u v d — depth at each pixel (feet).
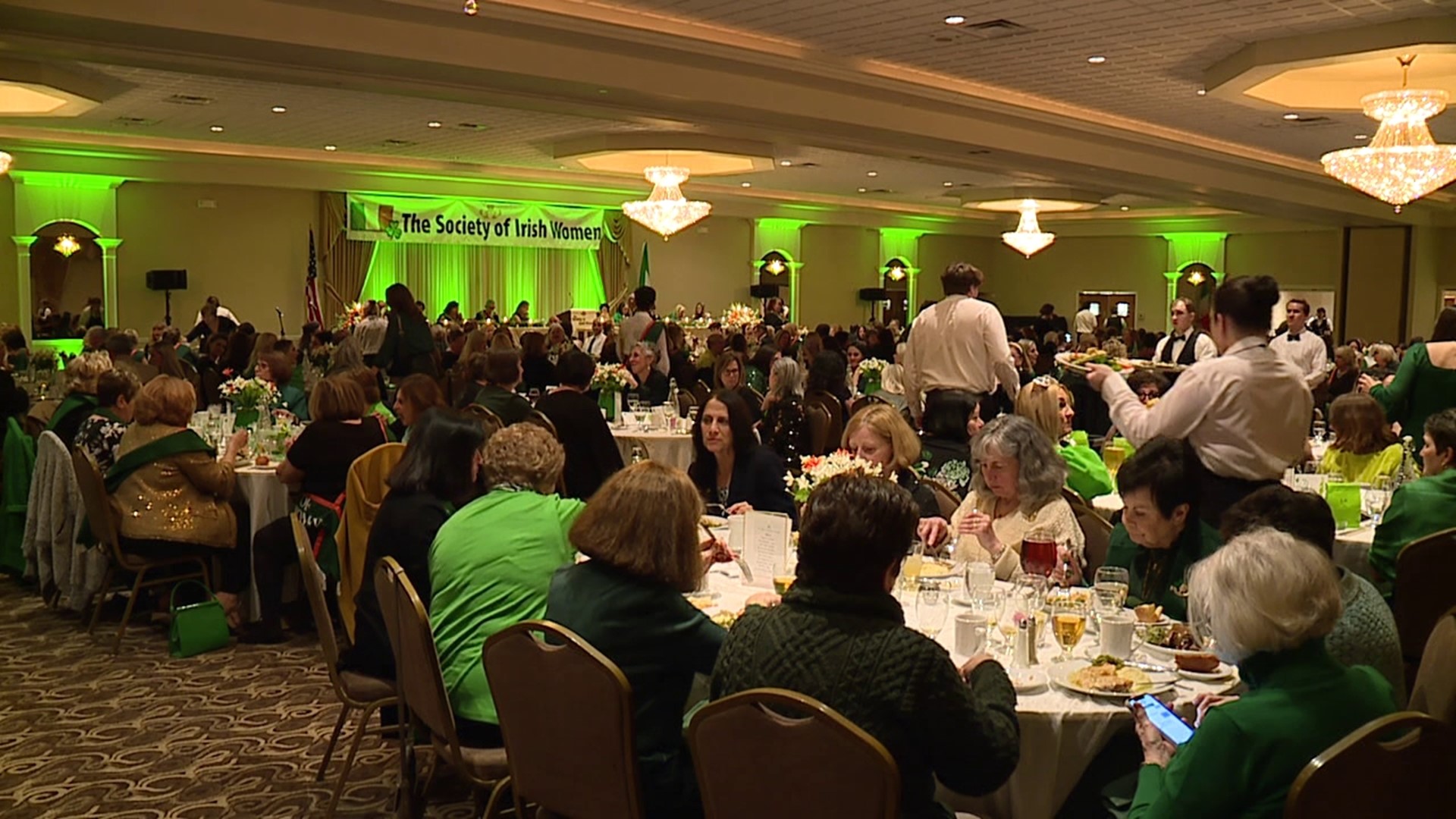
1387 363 37.60
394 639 10.73
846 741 6.95
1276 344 30.68
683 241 69.67
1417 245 66.28
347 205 56.34
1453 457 14.37
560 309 65.10
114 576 20.62
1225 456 13.43
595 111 30.27
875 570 7.53
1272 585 7.00
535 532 11.02
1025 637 9.61
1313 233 75.77
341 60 23.99
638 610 8.89
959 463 19.60
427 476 12.83
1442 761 7.04
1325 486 16.47
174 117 42.06
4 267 48.16
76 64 31.53
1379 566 14.43
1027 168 43.06
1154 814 7.16
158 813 13.03
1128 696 8.93
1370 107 29.89
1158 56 30.99
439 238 59.16
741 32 28.45
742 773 7.48
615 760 8.52
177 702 16.61
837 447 27.27
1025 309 87.40
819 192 70.64
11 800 13.35
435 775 13.75
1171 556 11.09
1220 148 47.50
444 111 40.14
